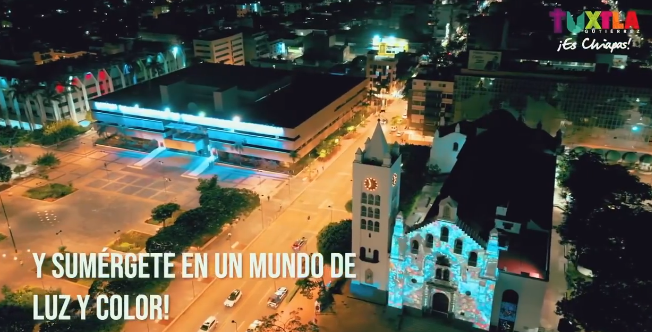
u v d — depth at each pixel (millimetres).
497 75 174000
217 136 176875
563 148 146750
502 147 120438
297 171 168875
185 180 164375
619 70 184125
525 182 107688
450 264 90250
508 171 109750
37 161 166500
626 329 82812
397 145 97812
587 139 168875
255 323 96250
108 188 159125
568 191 133500
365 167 92812
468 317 93250
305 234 130000
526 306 88938
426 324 95125
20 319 95375
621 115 161125
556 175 138250
